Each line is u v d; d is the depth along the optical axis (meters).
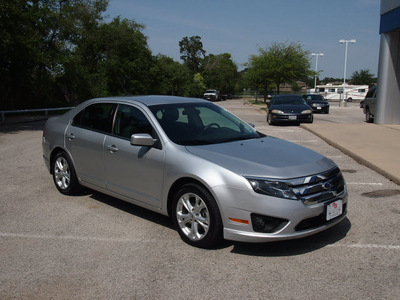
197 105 5.30
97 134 5.26
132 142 4.35
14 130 16.08
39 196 5.98
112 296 3.17
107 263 3.75
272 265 3.66
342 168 7.85
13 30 18.81
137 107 4.94
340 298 3.08
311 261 3.73
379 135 11.85
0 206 5.50
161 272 3.55
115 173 4.96
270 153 4.23
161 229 4.60
